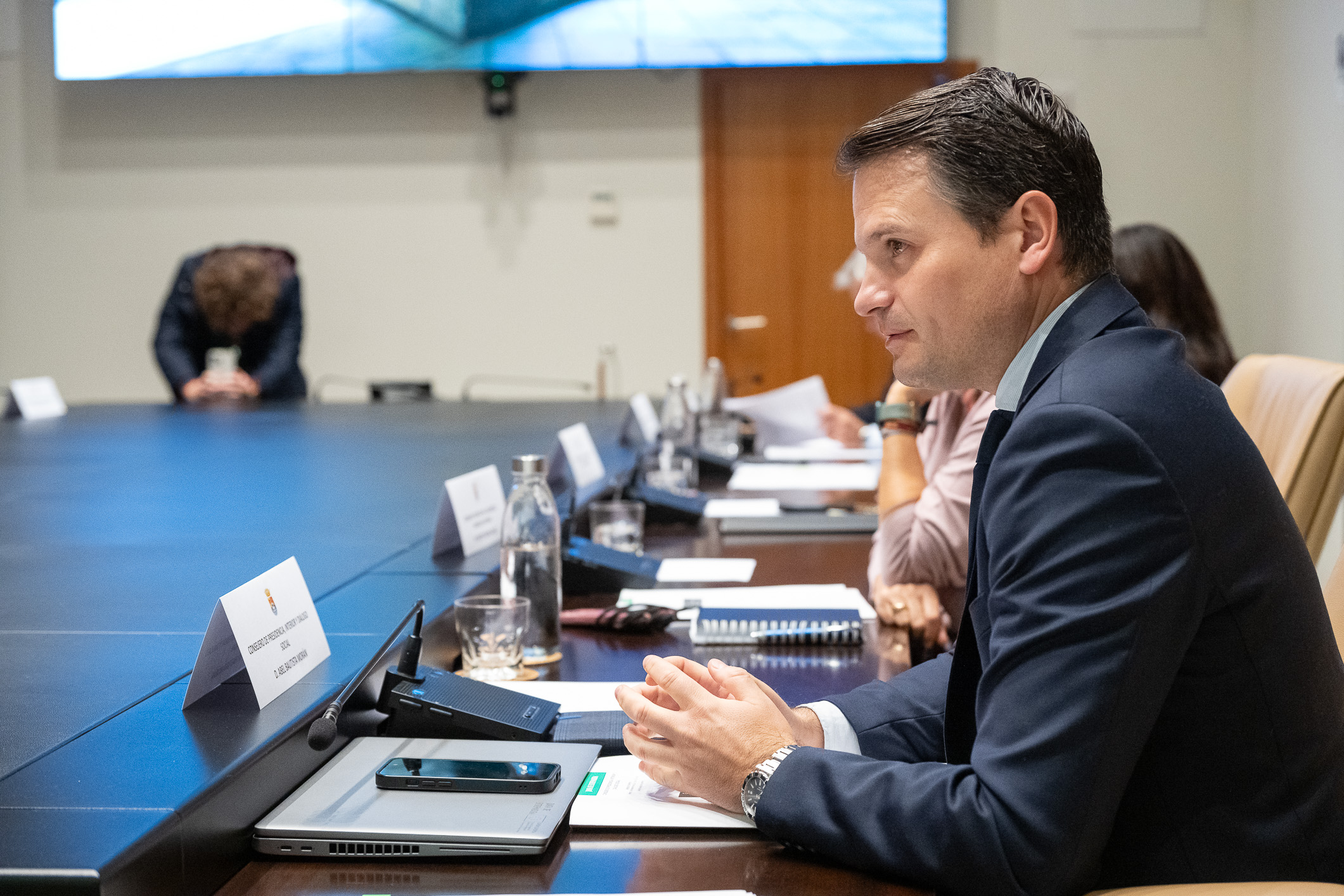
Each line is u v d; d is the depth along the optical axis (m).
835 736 1.09
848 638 1.49
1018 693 0.84
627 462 2.87
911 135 0.94
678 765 0.98
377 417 3.97
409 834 0.89
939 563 1.71
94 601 1.49
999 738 0.84
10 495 2.42
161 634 1.32
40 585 1.58
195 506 2.26
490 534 1.87
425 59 5.53
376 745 1.09
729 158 5.68
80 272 5.96
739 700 1.01
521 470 1.44
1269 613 0.87
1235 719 0.88
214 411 4.27
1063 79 5.54
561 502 2.20
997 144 0.92
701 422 3.45
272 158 5.83
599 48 5.48
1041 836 0.81
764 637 1.49
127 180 5.89
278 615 1.13
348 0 5.51
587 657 1.44
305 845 0.90
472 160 5.77
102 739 0.95
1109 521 0.83
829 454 3.29
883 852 0.86
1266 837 0.88
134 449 3.17
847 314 5.72
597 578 1.76
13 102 5.88
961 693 0.98
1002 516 0.88
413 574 1.65
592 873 0.88
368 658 1.21
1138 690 0.82
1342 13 4.48
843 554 2.04
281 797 0.96
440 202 5.80
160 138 5.86
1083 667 0.82
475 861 0.90
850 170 0.98
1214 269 5.61
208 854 0.84
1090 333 0.93
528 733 1.12
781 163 5.67
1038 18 5.52
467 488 1.84
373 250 5.85
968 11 5.53
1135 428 0.84
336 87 5.77
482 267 5.82
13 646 1.26
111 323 5.97
